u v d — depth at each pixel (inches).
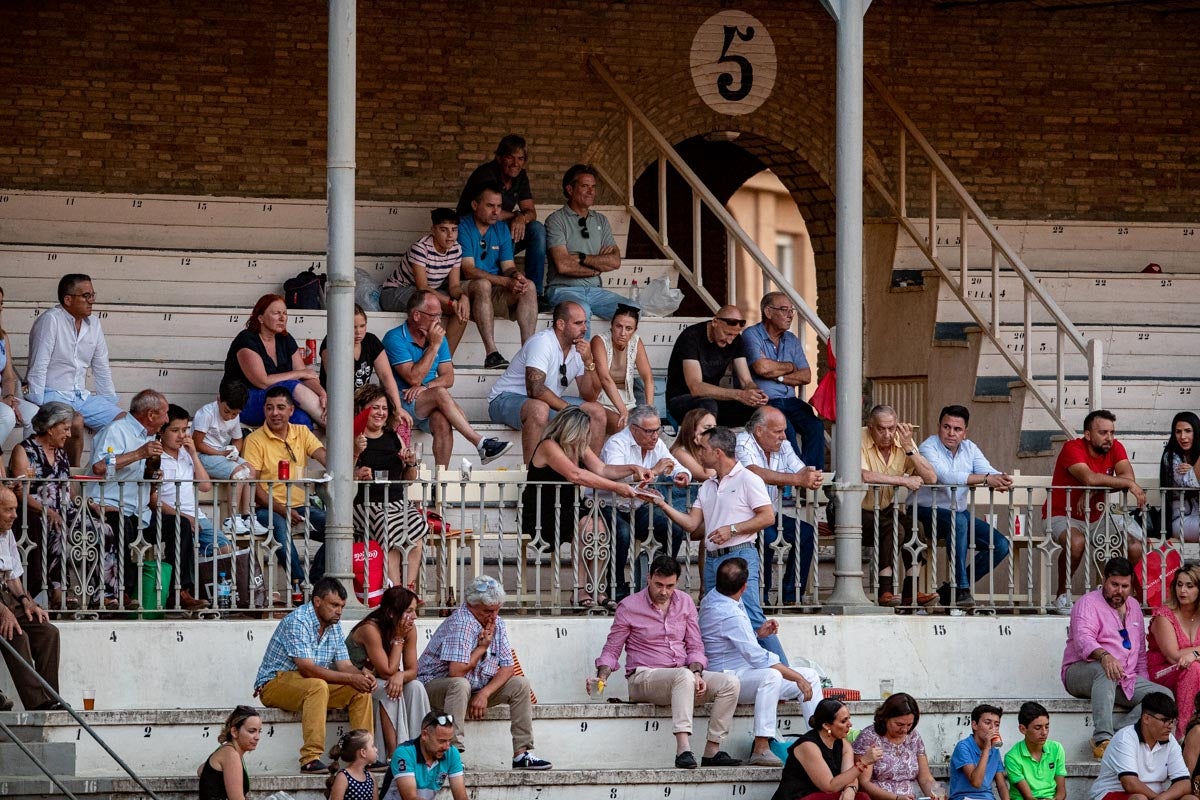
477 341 1956.2
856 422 1565.0
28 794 1262.3
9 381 1700.3
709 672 1425.9
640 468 1519.4
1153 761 1395.2
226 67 2187.5
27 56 2135.8
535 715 1401.3
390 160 2230.6
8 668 1353.3
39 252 2007.9
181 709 1370.6
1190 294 2274.9
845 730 1338.6
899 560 1585.9
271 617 1443.2
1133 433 1985.7
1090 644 1494.8
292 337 1802.4
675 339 2001.7
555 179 2277.3
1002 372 2097.7
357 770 1282.0
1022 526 1720.0
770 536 1600.6
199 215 2122.3
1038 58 2421.3
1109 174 2438.5
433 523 1531.7
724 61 2166.6
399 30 2236.7
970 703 1478.8
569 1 2289.6
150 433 1547.7
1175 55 2459.4
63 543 1438.2
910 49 2389.3
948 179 2128.4
